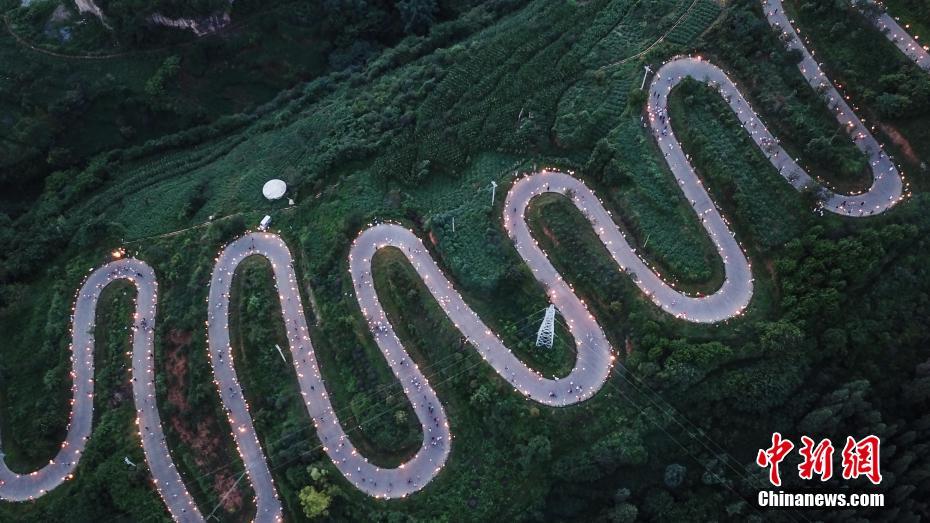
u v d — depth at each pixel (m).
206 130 140.75
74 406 108.06
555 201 111.81
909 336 99.12
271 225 119.38
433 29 141.38
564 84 123.56
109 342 112.00
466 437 100.25
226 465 101.88
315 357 107.62
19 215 137.38
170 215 124.06
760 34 116.31
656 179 110.19
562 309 105.00
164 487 101.56
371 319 107.50
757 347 98.50
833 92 110.56
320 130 131.50
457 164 119.31
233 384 107.00
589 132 116.44
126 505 100.31
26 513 101.06
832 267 99.44
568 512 99.00
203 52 143.50
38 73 140.75
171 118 143.88
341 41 148.12
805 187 105.44
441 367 103.62
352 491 97.50
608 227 109.62
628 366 100.44
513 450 98.56
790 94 112.19
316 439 101.00
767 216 105.75
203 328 110.44
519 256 108.62
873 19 109.88
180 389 107.38
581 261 106.38
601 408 99.06
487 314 106.62
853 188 104.94
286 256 116.56
